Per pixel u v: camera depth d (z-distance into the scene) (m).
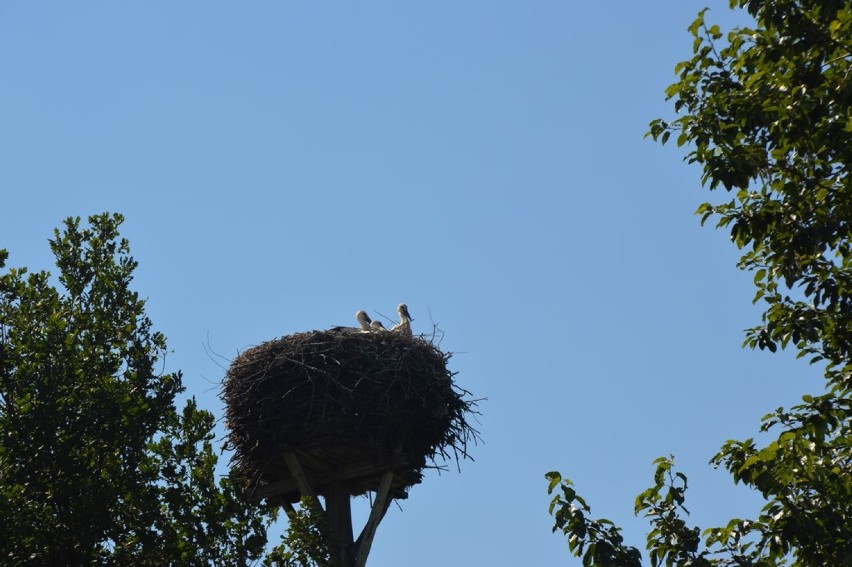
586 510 11.20
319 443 18.64
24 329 19.31
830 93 12.12
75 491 17.86
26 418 18.11
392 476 19.34
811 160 12.71
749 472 11.65
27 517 17.28
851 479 11.38
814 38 12.14
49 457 18.02
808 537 10.84
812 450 11.59
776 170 12.97
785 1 12.30
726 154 12.99
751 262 13.27
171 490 18.23
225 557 17.67
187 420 19.27
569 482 11.34
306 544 17.47
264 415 19.02
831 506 11.34
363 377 18.73
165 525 17.95
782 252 12.83
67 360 19.03
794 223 12.62
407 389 19.03
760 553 11.09
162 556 17.72
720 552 11.05
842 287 12.48
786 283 12.69
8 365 18.86
